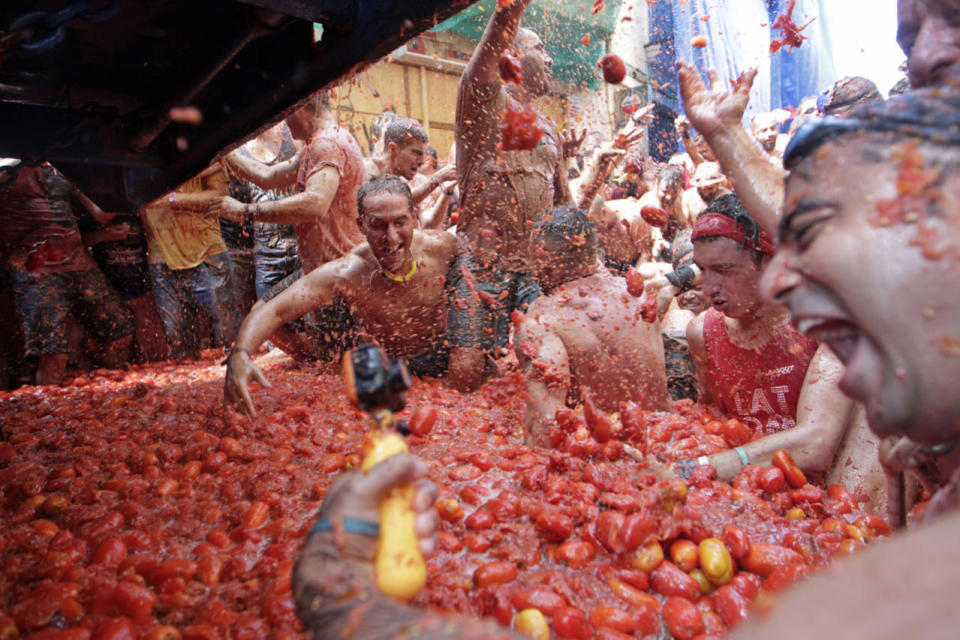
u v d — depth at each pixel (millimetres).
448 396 4508
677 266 5648
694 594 1946
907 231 829
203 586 2055
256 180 6480
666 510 2129
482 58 4508
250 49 3158
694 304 4934
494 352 4945
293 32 2879
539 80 5219
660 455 2857
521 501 2410
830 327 963
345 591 913
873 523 2264
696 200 8078
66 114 3689
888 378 885
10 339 7070
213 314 8148
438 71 12844
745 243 2850
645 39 13594
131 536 2352
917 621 426
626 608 1871
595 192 6242
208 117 3586
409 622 800
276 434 3523
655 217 3234
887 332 859
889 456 1561
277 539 2332
